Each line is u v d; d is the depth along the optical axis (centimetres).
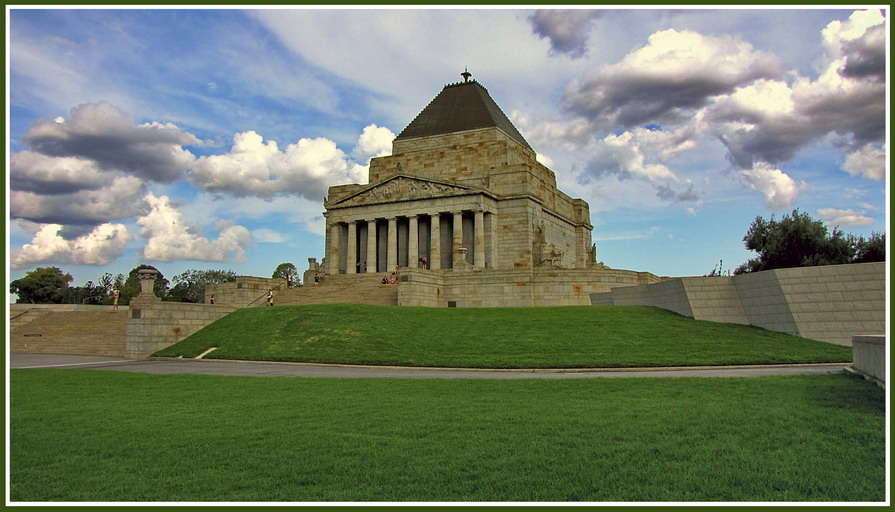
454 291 6831
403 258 9550
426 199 9088
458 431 1639
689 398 2027
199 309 4834
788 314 3956
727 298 4491
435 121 10394
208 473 1338
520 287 6619
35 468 1388
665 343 3672
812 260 8412
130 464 1408
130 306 4381
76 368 3575
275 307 5066
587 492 1202
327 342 3991
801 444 1470
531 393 2223
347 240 9769
